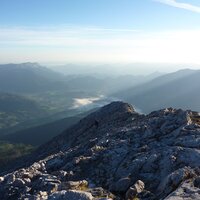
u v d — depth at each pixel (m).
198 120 36.91
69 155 35.59
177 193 19.38
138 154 29.20
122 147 32.19
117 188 24.16
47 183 26.20
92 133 71.44
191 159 25.64
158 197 21.72
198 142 29.20
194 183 20.84
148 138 33.94
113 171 27.41
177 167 25.09
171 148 28.12
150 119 42.41
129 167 26.94
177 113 38.75
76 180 27.47
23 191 26.17
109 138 37.91
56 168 32.19
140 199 21.92
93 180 26.80
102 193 23.34
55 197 21.36
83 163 30.30
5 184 28.27
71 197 21.11
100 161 30.05
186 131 32.59
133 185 23.20
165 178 23.06
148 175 25.28
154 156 27.23
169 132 34.19
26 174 29.45
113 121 69.62
